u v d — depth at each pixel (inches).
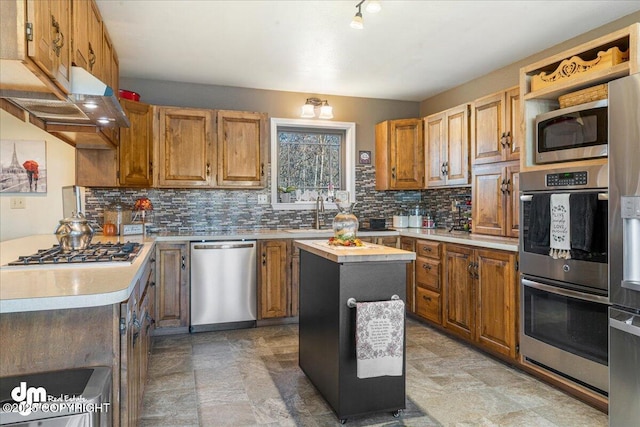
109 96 74.2
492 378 110.0
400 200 198.8
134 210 159.8
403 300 90.0
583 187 91.7
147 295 95.2
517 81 145.9
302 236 161.2
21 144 143.5
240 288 153.0
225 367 117.2
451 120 160.7
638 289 75.8
